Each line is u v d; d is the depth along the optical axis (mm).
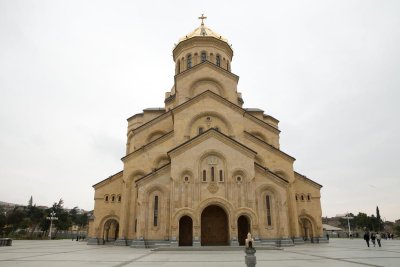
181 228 31172
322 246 32094
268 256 20203
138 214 30516
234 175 30656
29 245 38250
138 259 18594
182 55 45406
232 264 15688
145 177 31375
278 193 31594
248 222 30266
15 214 82875
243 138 35250
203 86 40438
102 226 37250
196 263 16234
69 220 94000
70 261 17438
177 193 29781
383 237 64500
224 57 45188
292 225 34719
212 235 31062
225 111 35969
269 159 36531
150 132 40812
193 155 31000
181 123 35312
